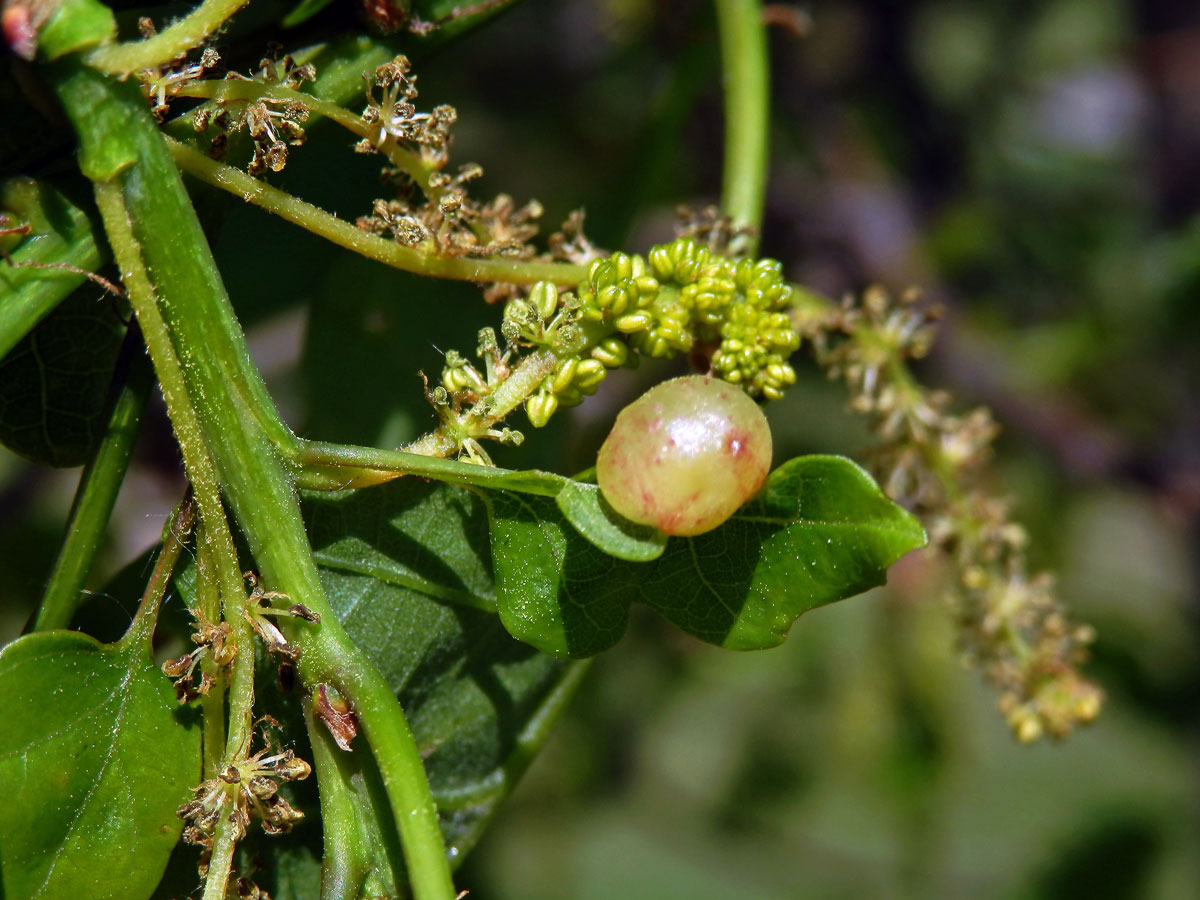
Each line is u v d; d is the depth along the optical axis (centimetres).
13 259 11
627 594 11
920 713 22
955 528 13
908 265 22
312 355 12
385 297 12
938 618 22
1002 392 22
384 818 11
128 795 11
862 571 11
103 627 11
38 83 11
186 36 11
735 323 11
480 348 11
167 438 18
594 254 12
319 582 11
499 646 12
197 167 11
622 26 22
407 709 12
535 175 22
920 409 13
